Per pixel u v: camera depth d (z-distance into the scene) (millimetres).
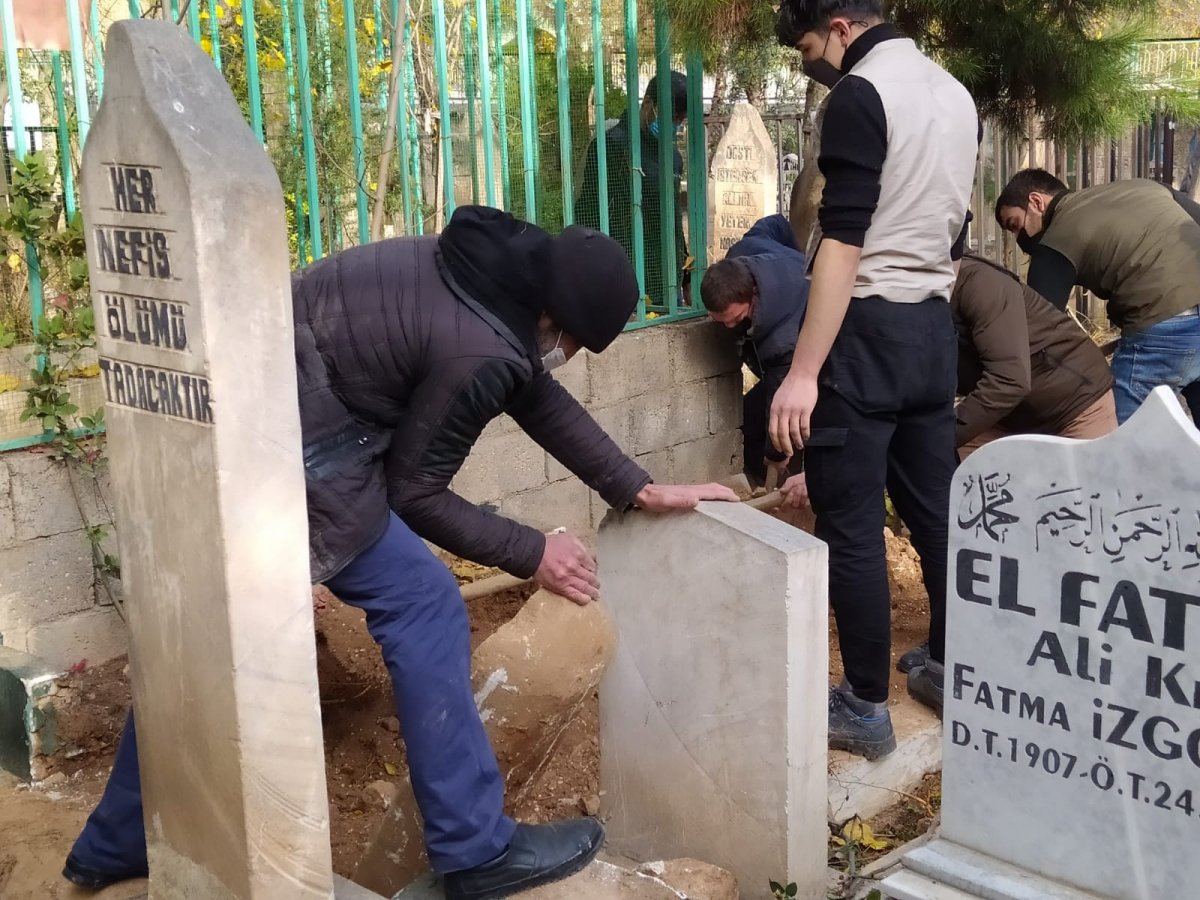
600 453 3043
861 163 3385
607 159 5734
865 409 3586
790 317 5559
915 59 3559
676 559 3041
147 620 2455
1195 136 10227
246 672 2268
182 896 2561
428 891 2830
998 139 8281
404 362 2570
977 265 4297
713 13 5297
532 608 3100
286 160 4934
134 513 2422
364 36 5180
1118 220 4988
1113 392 5176
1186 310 4938
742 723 2969
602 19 5613
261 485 2236
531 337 2643
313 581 2547
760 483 6336
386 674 3936
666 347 5875
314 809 2404
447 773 2658
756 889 3025
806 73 3814
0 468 3822
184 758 2441
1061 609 2457
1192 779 2303
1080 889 2504
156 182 2158
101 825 2801
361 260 2639
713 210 8711
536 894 2762
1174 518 2266
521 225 2650
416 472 2639
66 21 4055
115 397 2396
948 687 2672
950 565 2631
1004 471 2510
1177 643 2291
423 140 5438
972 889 2572
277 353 2223
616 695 3277
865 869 3330
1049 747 2516
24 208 3865
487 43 5180
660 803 3227
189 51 2219
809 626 2867
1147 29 5551
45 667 3697
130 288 2283
